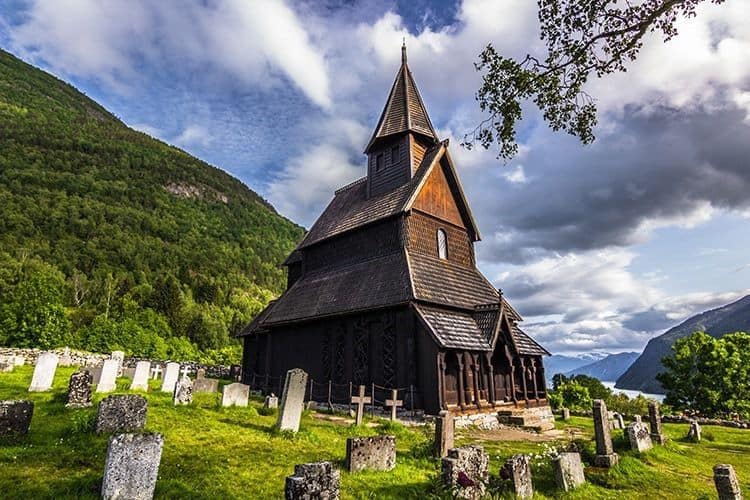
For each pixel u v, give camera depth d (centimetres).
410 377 2064
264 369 3123
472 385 2120
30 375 2386
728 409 3731
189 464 909
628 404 3991
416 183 2655
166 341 6384
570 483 1062
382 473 991
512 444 1587
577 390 3572
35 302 4344
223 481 836
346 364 2411
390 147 3003
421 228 2625
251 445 1110
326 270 2988
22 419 995
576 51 1149
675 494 1091
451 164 2875
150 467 726
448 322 2181
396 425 1616
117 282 9469
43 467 820
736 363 3738
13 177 14750
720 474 924
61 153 18550
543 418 2462
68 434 1022
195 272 12606
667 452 1509
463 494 864
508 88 1236
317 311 2592
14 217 11675
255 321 3372
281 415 1300
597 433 1289
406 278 2267
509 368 2339
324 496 693
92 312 6875
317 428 1523
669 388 4031
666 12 1070
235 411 1522
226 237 18212
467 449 942
